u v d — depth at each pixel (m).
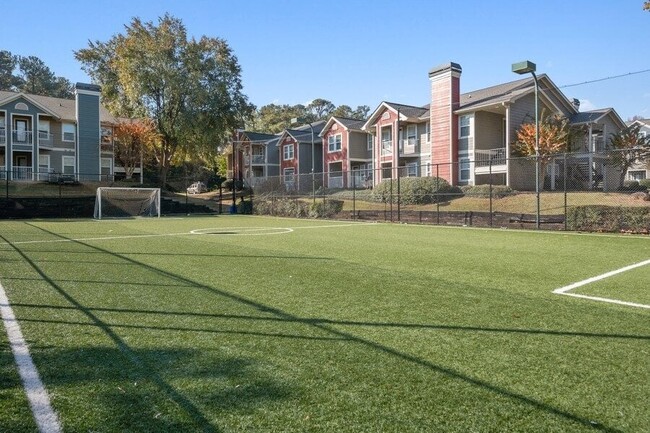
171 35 33.69
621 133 20.50
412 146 28.34
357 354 2.99
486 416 2.15
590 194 17.19
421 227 15.59
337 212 21.12
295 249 9.02
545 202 17.17
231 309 4.18
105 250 8.88
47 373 2.65
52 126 32.38
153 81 33.19
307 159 40.34
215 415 2.15
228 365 2.79
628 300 4.57
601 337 3.36
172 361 2.85
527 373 2.68
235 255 8.08
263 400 2.31
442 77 25.23
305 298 4.64
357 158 34.38
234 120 36.91
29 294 4.84
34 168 31.22
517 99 22.91
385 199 21.16
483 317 3.91
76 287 5.22
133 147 34.62
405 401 2.31
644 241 10.27
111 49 37.34
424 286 5.27
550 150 19.92
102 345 3.16
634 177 25.95
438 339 3.31
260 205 25.55
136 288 5.16
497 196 18.94
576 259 7.53
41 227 16.03
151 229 15.02
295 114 73.44
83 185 29.73
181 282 5.52
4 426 2.04
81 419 2.11
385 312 4.08
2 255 8.10
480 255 8.05
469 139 24.20
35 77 67.94
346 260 7.42
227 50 36.41
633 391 2.43
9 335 3.39
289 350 3.07
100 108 35.81
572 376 2.63
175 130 34.41
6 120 30.14
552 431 2.02
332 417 2.14
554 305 4.36
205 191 41.91
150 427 2.03
